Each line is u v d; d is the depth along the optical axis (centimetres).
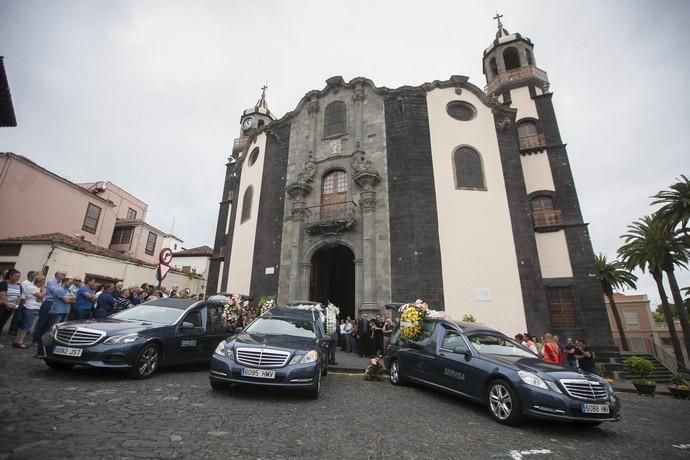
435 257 1677
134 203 3509
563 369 610
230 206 2781
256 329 768
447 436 500
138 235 3116
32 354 805
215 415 496
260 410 544
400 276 1667
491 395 616
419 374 808
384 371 963
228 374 604
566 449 486
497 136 1981
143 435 396
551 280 1841
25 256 1786
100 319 747
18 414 418
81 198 2522
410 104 1966
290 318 828
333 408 602
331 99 2159
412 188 1788
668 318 2264
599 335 1689
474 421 592
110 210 2786
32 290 925
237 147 3359
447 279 1650
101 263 2070
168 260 975
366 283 1684
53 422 405
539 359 680
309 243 1894
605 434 580
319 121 2142
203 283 3278
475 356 679
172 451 361
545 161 2102
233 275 2230
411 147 1864
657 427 663
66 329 655
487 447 468
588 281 1784
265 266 1967
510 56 2683
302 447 410
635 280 3131
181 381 704
